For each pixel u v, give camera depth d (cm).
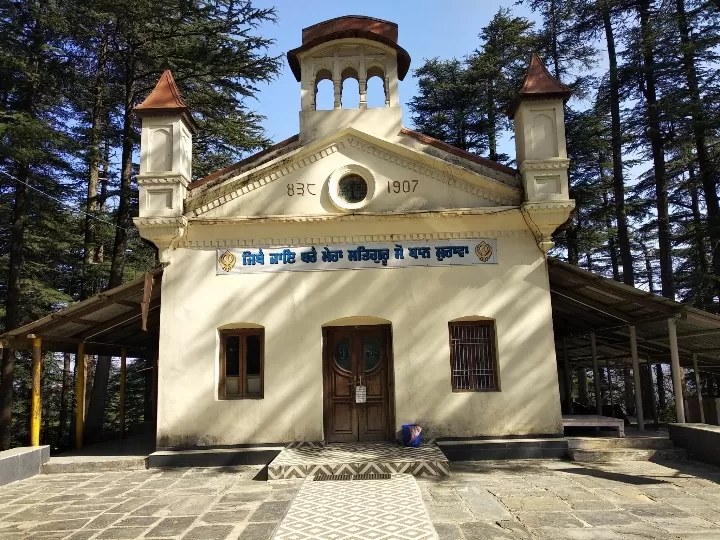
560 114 1093
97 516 708
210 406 1036
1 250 2045
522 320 1059
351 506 697
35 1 1639
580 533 591
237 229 1088
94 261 2156
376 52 1195
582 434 1129
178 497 794
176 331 1059
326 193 1101
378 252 1084
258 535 603
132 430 1656
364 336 1107
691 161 2056
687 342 1303
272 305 1070
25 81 1686
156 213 1071
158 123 1109
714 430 929
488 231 1086
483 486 803
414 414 1038
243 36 1795
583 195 2298
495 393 1039
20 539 620
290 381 1045
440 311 1066
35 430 1060
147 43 1833
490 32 2686
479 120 2694
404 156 1108
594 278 1038
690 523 621
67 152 1783
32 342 1105
